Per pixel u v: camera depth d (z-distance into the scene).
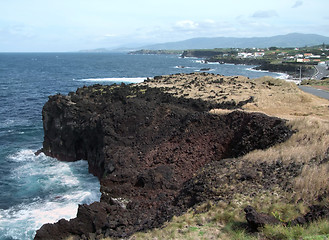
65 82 126.44
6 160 42.31
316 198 15.70
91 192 32.25
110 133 34.84
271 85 55.53
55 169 39.31
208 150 28.81
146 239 15.75
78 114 41.59
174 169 27.45
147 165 29.47
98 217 21.05
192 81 56.25
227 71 187.62
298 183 17.12
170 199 22.62
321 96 46.53
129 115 36.72
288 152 21.42
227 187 18.94
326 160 19.16
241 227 14.27
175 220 16.94
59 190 32.97
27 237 24.22
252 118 28.59
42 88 110.38
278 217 14.55
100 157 35.12
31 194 32.06
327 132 23.16
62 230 21.17
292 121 26.09
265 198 16.59
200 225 15.58
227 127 29.75
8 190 32.91
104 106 41.66
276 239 12.59
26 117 67.75
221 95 44.28
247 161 22.16
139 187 25.86
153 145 31.89
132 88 49.12
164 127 34.84
